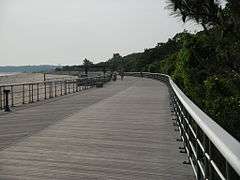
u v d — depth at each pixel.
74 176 6.33
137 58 101.56
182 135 8.80
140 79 65.00
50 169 6.79
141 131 11.02
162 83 46.06
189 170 6.65
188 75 12.77
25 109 18.25
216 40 6.96
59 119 13.97
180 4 6.27
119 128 11.63
